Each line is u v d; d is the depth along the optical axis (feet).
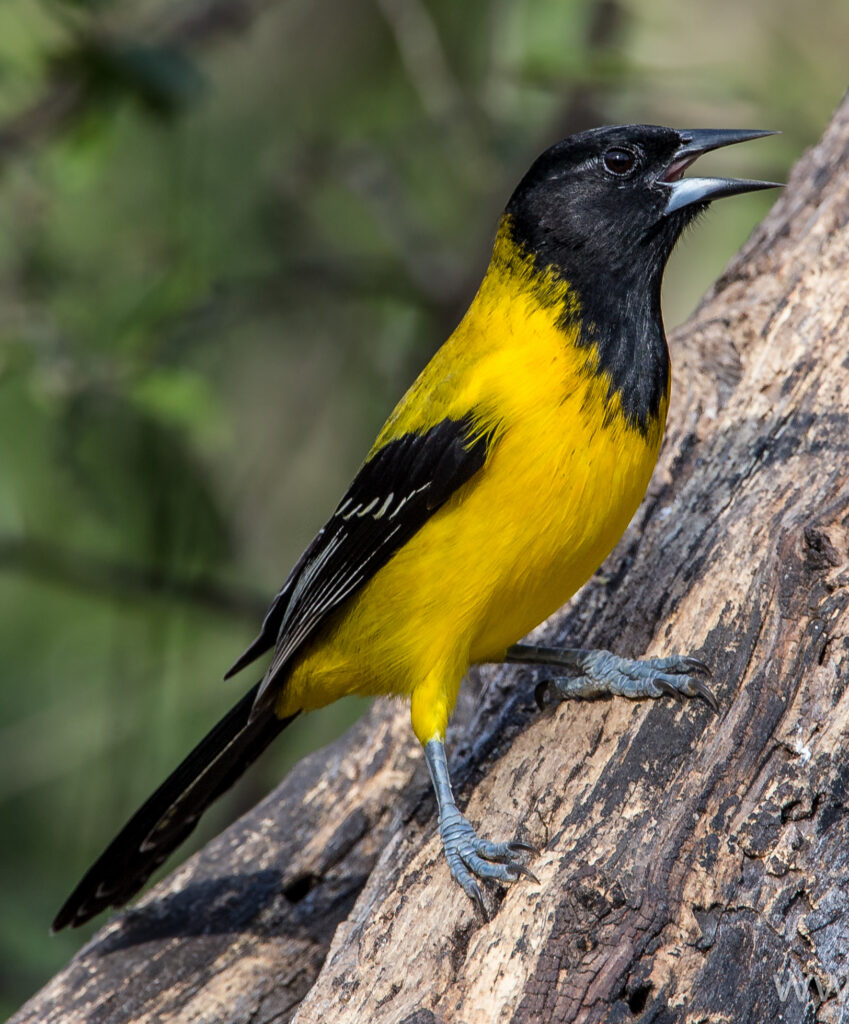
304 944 25.86
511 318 23.97
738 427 27.12
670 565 25.04
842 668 21.24
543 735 23.02
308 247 50.65
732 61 48.14
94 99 40.06
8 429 43.88
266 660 47.24
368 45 49.26
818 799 20.02
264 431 47.85
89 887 27.91
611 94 47.44
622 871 19.56
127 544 43.62
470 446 22.72
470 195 51.47
